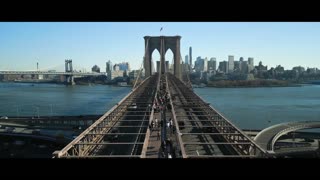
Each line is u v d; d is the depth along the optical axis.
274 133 81.50
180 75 198.88
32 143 84.69
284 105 168.38
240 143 29.53
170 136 38.09
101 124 42.62
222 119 43.97
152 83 138.75
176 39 199.50
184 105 66.75
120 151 32.56
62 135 82.69
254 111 146.50
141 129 43.78
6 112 141.88
